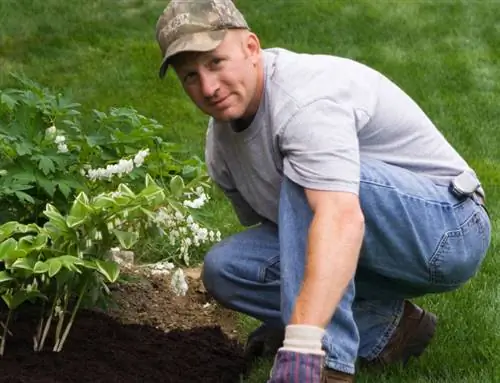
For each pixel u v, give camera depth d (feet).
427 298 14.99
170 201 11.80
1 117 14.11
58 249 11.60
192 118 26.20
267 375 12.43
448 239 11.28
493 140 25.81
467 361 12.89
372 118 11.07
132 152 13.71
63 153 12.92
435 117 27.55
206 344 13.66
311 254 9.50
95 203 11.34
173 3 10.41
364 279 11.93
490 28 36.42
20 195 12.41
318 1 38.19
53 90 28.25
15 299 11.76
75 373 11.93
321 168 9.89
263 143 10.90
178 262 16.66
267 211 11.61
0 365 11.94
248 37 10.62
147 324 14.32
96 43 32.89
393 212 10.96
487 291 15.44
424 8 38.01
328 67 10.75
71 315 13.26
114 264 11.48
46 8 35.83
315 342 9.18
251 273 11.80
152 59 31.24
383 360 12.80
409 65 32.40
